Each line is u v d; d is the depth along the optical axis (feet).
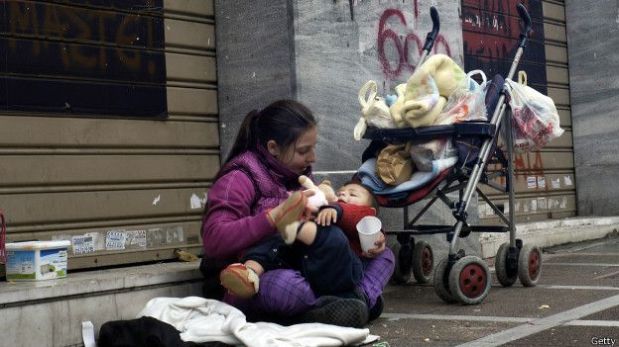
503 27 28.09
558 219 29.35
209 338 12.35
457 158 16.16
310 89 18.38
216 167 18.98
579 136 31.73
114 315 13.67
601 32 31.32
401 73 20.92
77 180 16.07
